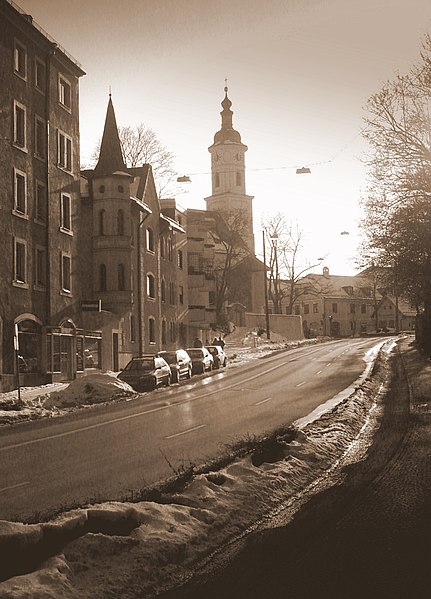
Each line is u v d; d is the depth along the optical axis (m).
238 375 42.56
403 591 6.17
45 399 29.45
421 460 13.33
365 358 52.06
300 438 15.01
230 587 6.64
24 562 6.82
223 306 83.81
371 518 9.05
